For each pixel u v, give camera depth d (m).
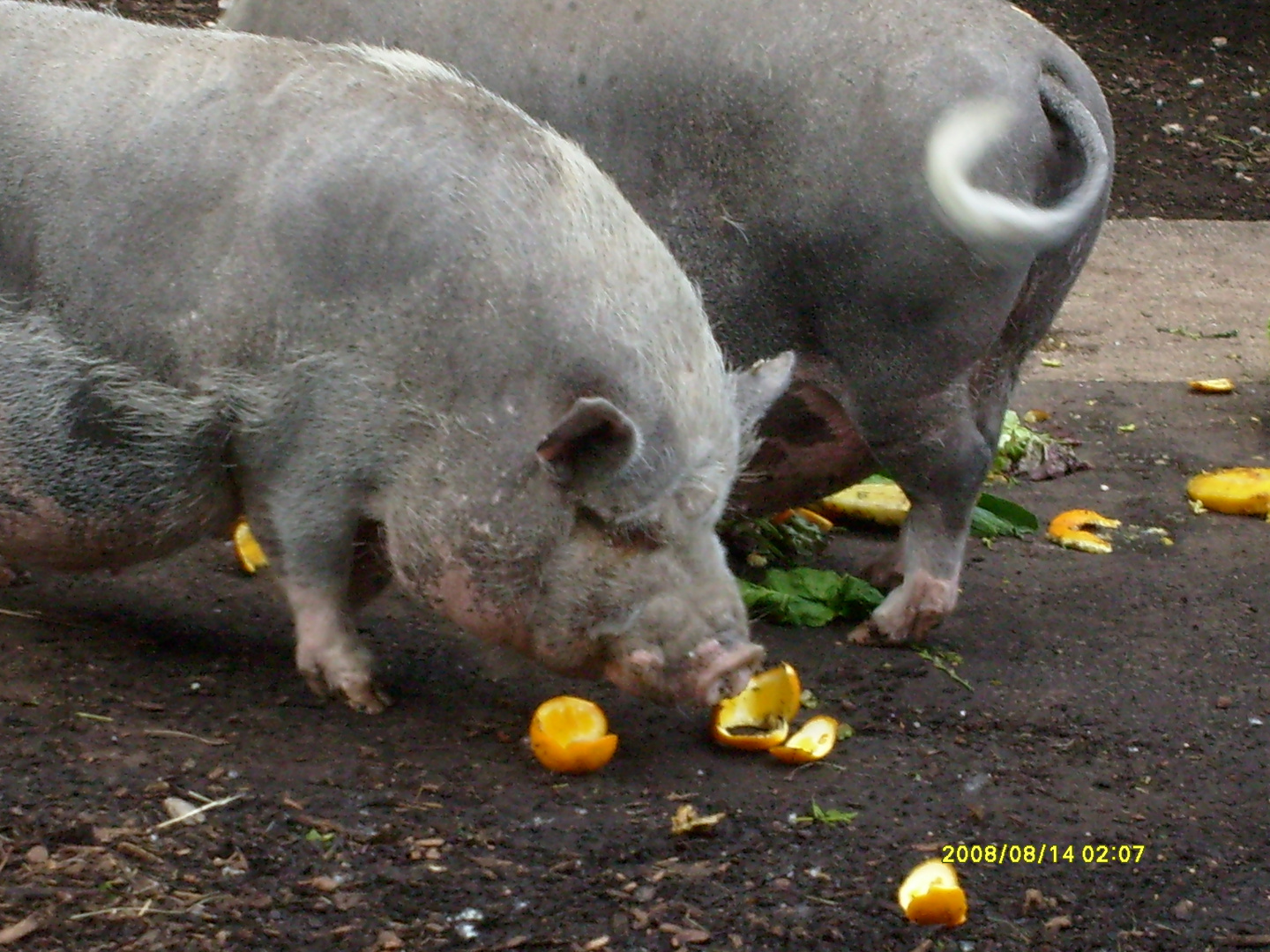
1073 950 3.27
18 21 3.61
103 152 3.52
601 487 3.38
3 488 3.59
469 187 3.45
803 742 3.58
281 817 3.36
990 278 3.74
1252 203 8.36
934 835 3.46
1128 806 3.55
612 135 3.82
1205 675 3.89
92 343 3.53
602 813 3.44
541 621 3.45
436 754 3.52
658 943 3.23
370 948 3.18
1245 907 3.36
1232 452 4.83
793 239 3.78
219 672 3.66
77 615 3.77
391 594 3.95
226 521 3.61
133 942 3.15
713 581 3.43
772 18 3.77
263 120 3.50
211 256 3.48
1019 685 3.84
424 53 3.88
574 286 3.42
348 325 3.45
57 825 3.29
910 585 3.91
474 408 3.42
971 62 3.74
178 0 8.10
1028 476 4.67
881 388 3.81
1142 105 9.30
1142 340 6.14
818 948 3.24
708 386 3.44
